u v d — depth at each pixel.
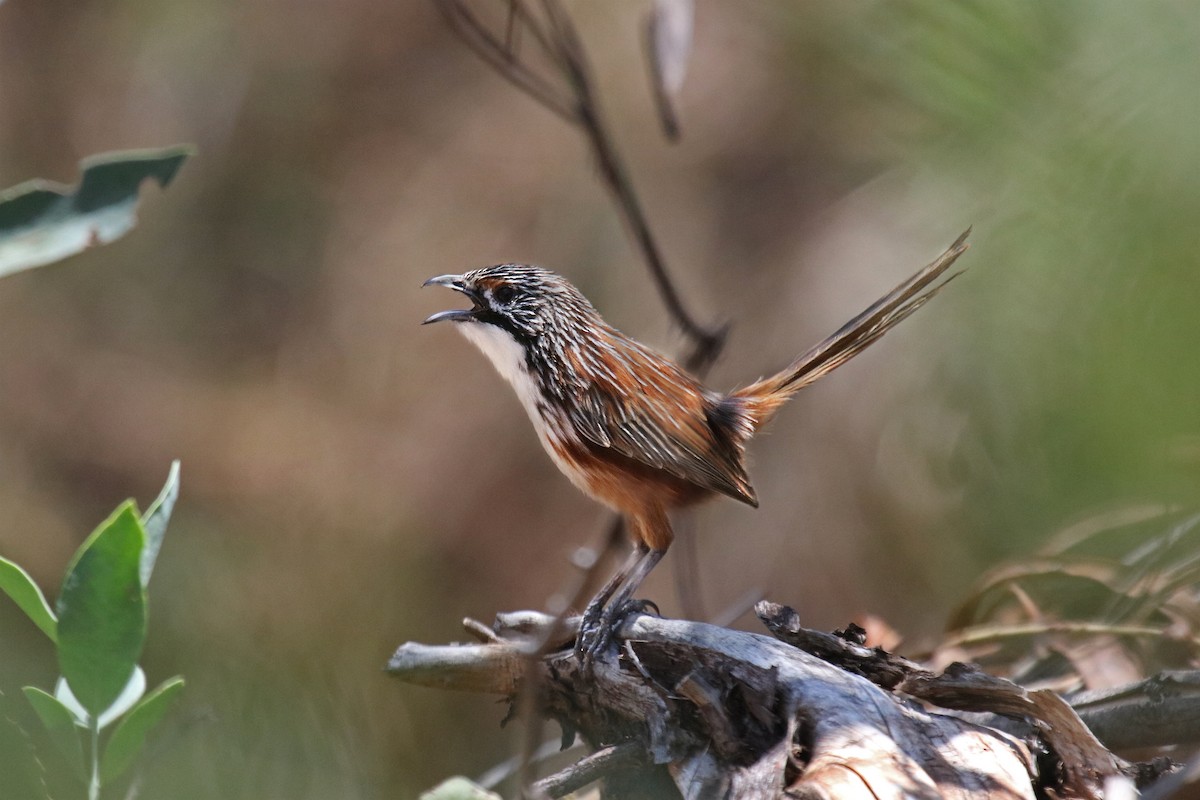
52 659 11.78
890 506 10.64
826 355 8.07
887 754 4.99
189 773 7.05
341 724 11.98
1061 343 5.90
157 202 19.94
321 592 15.84
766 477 12.11
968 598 7.57
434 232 18.34
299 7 20.42
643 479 7.90
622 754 5.59
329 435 17.81
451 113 19.12
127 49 20.78
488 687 6.28
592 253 16.02
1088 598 7.95
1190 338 4.77
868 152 10.36
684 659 5.77
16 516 17.98
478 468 17.02
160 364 19.12
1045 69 5.38
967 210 6.85
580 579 5.39
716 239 14.93
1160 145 4.99
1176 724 5.62
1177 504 6.49
